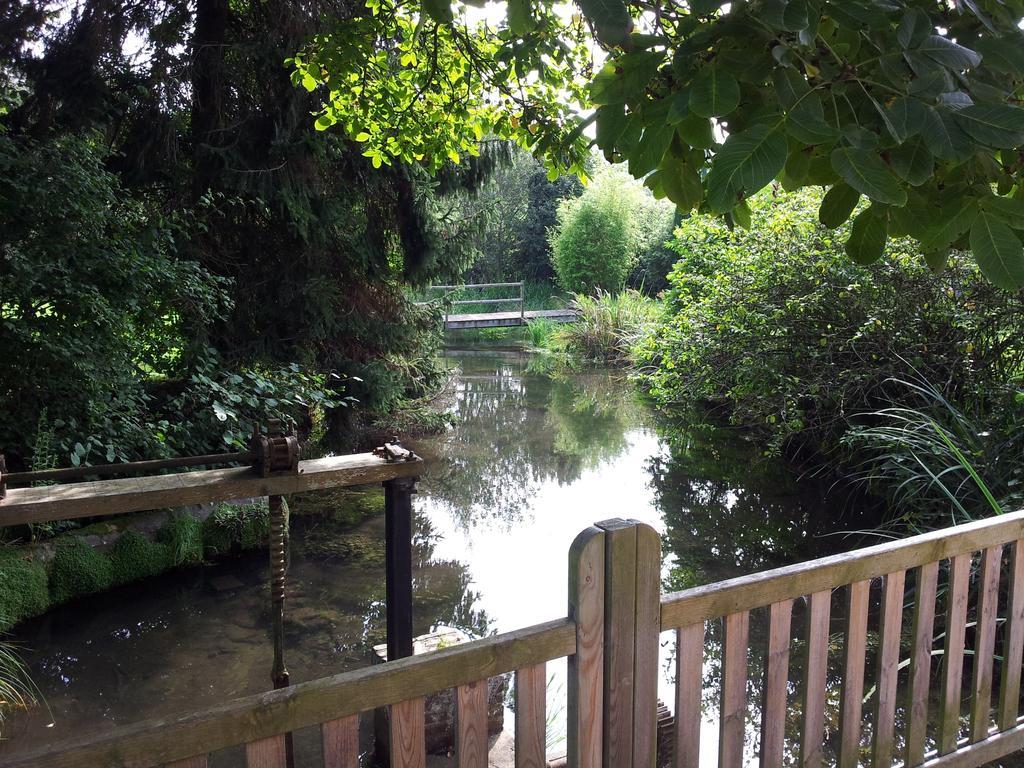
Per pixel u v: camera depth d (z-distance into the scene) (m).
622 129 1.40
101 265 4.47
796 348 6.26
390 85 3.42
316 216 6.34
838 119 1.27
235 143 5.73
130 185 5.62
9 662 3.51
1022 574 1.92
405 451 2.68
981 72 1.37
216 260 6.06
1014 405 4.23
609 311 15.18
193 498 2.35
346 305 6.95
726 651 1.50
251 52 5.50
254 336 6.29
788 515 5.55
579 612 1.32
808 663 1.59
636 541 1.35
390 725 1.22
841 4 1.23
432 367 8.70
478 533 5.40
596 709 1.37
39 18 4.96
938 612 3.69
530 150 3.43
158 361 5.48
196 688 3.30
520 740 1.32
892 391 5.84
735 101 1.19
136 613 4.04
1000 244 1.29
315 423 7.15
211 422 5.29
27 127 5.14
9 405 4.45
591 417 9.50
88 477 4.55
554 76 3.05
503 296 22.91
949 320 5.30
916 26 1.23
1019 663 1.96
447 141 3.59
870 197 1.14
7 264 4.24
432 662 1.23
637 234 20.67
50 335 4.36
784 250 6.44
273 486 2.45
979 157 1.42
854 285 5.73
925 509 4.31
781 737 1.58
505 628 3.90
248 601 4.16
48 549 4.21
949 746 1.85
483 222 7.64
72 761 0.98
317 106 5.92
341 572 4.54
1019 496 3.56
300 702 1.13
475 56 3.16
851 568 1.61
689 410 9.23
